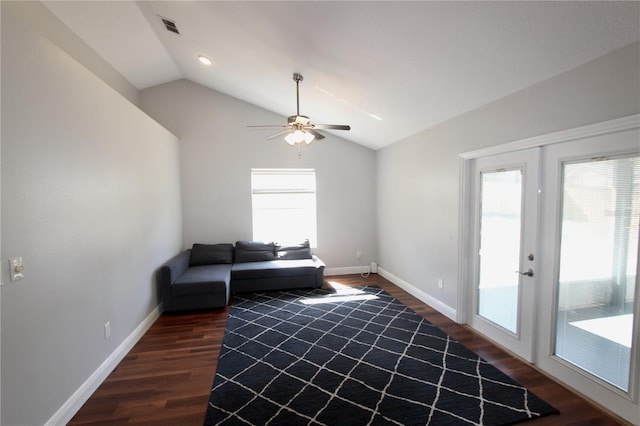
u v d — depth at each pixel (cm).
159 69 460
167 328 354
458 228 352
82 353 226
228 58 379
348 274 596
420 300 441
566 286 240
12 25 168
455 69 263
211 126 532
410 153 461
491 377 250
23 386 171
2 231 159
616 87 195
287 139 345
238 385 243
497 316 311
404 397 226
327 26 252
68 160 215
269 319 377
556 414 207
